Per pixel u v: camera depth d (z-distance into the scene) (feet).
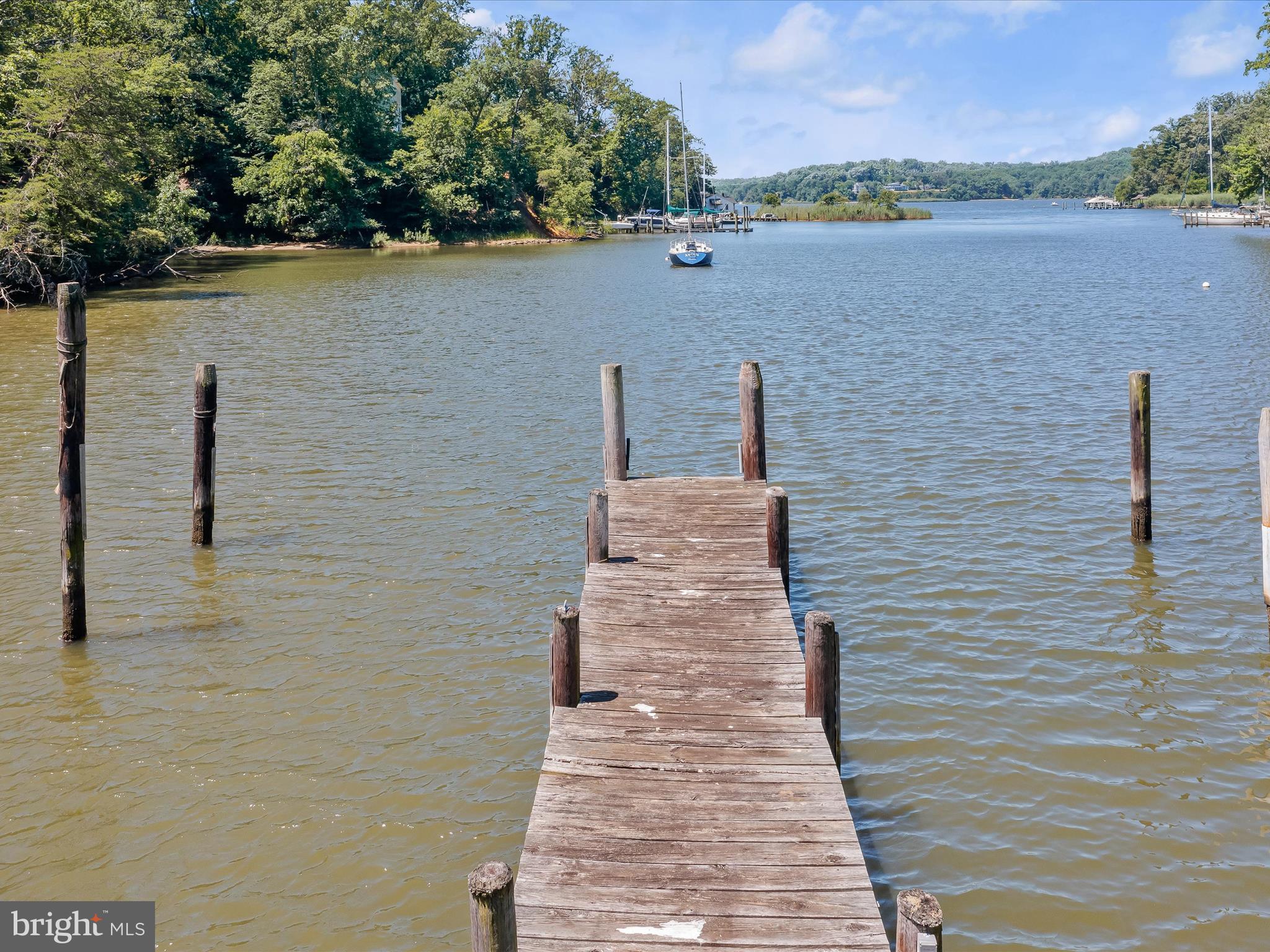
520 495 59.88
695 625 36.58
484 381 94.53
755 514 48.60
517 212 376.89
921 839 29.01
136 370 99.60
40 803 30.60
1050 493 59.31
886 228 497.87
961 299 160.86
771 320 139.54
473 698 36.68
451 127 334.85
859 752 33.32
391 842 28.81
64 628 41.01
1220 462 64.23
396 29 367.86
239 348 113.60
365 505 58.13
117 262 191.31
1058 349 108.88
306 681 37.99
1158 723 35.04
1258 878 27.45
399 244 316.40
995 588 46.21
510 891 17.88
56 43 183.21
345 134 304.30
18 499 59.11
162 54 252.62
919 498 58.95
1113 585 46.29
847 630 42.34
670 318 142.41
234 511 57.16
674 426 77.87
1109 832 29.30
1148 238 323.37
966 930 25.55
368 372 99.19
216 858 28.19
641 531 46.57
